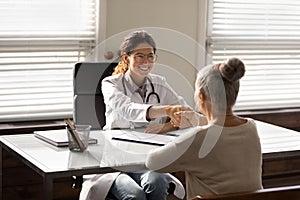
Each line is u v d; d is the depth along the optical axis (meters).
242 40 4.45
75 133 2.71
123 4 3.96
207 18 4.30
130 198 2.76
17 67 3.77
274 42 4.57
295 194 2.08
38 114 3.84
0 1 3.69
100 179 2.81
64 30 3.87
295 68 4.68
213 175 2.37
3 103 3.76
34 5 3.78
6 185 3.69
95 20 3.94
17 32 3.75
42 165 2.48
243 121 2.43
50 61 3.86
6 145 2.87
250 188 2.39
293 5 4.61
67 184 3.85
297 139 3.08
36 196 3.80
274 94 4.61
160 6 4.08
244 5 4.42
